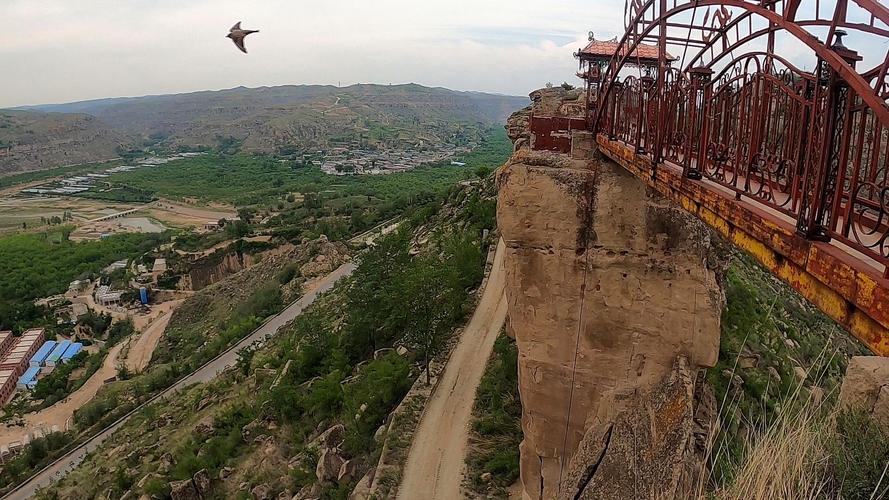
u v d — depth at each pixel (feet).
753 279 112.37
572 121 50.03
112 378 224.53
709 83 25.84
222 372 159.63
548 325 50.85
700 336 45.70
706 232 44.98
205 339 224.74
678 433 40.60
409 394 84.38
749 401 68.03
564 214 48.29
